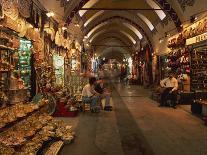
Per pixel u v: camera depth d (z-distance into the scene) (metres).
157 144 6.38
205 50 12.59
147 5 18.48
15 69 7.65
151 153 5.72
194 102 10.51
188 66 13.34
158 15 17.92
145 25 22.16
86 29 23.23
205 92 10.82
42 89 9.53
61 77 13.87
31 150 5.13
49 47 11.70
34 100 8.09
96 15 21.39
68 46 16.09
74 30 18.50
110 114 10.47
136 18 22.17
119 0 18.38
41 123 6.51
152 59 23.39
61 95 10.06
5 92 6.82
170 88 12.59
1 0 6.11
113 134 7.33
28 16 8.11
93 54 37.03
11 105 6.81
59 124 7.17
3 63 6.69
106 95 11.59
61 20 14.08
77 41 20.72
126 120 9.28
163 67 19.52
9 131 5.43
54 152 5.50
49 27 11.05
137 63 31.95
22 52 8.41
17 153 4.88
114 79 44.69
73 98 10.92
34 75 8.87
